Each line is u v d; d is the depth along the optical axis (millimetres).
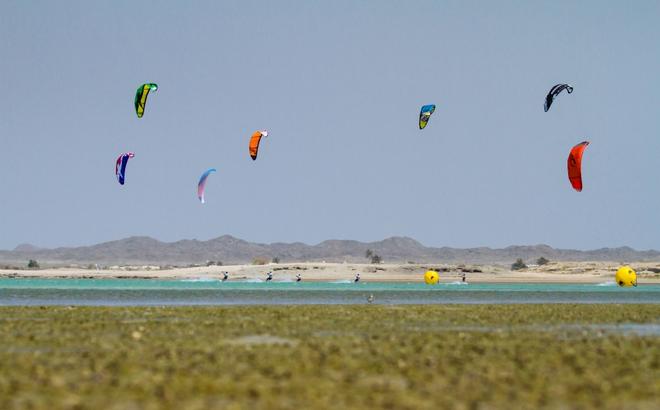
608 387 64500
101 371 70562
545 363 76312
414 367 73438
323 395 60688
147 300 195375
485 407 56812
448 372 70875
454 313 139000
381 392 61969
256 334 100750
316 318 125812
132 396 60000
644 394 62062
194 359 77688
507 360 78000
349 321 120625
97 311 141375
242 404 57438
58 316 129500
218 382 65438
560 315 137250
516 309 152875
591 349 86875
